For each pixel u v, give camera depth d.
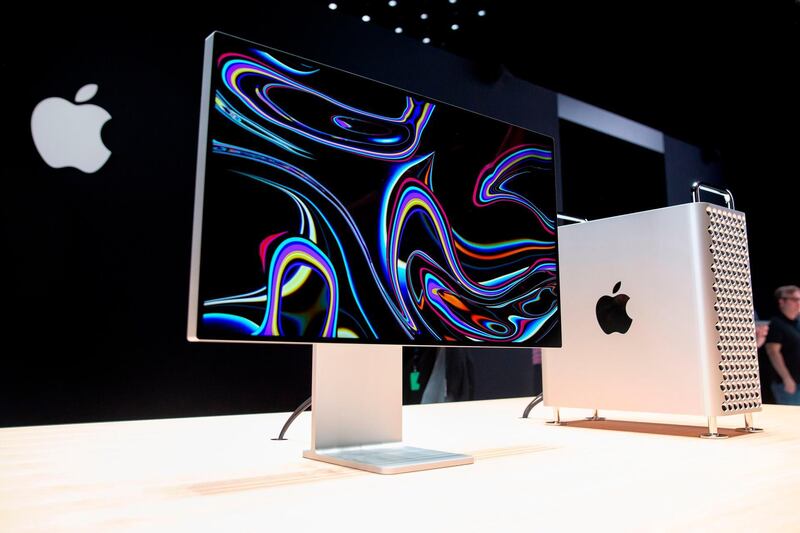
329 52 3.93
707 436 1.46
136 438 1.40
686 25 3.65
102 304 3.05
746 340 1.58
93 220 3.07
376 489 0.87
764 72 4.08
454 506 0.76
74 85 3.08
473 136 1.29
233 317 0.89
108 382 3.02
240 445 1.29
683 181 5.97
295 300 0.96
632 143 5.65
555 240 1.41
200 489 0.86
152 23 3.33
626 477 0.96
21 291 2.87
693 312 1.50
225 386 3.33
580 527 0.67
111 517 0.71
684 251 1.53
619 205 5.85
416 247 1.14
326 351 1.13
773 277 5.92
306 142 1.02
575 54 3.83
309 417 1.88
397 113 1.16
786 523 0.68
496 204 1.30
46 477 0.94
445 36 4.15
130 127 3.21
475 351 4.26
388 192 1.12
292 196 0.98
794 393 5.51
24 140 2.93
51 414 2.88
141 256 3.18
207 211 0.89
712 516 0.72
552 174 1.44
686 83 4.12
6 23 2.94
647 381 1.57
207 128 0.91
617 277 1.67
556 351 1.77
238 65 0.96
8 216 2.86
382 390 1.19
